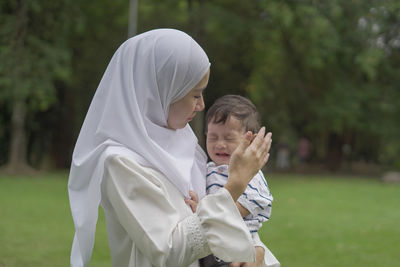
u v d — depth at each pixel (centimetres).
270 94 2064
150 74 209
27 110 1839
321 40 1802
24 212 841
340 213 911
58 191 1137
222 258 185
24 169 1625
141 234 188
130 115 207
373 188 1375
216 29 2009
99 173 198
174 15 1942
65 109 2027
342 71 2025
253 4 1933
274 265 239
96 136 212
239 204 226
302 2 1766
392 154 2222
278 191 1250
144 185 191
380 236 717
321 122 2028
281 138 2205
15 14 1602
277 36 1975
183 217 200
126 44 218
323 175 1956
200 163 240
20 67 1557
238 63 2227
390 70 2006
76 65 1989
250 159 200
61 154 2042
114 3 1986
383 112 1978
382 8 1873
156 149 203
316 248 639
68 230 712
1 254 570
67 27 1669
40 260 550
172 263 187
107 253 589
